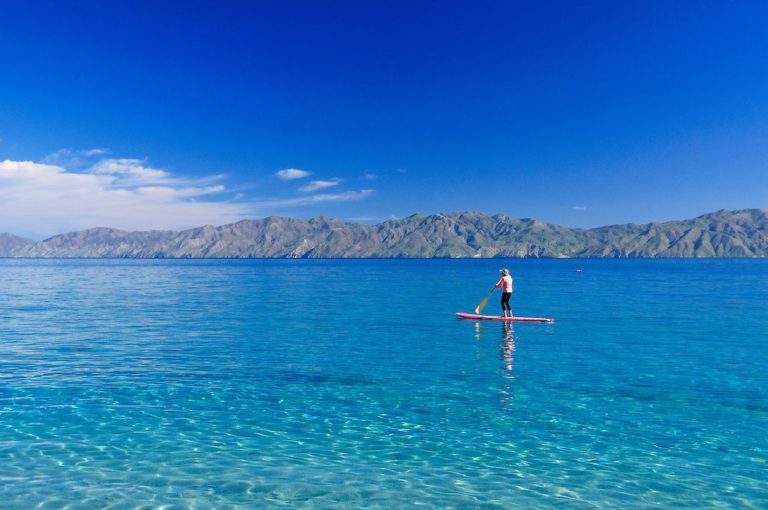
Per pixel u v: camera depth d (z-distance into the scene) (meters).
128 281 87.81
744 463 9.87
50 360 19.50
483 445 10.82
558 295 53.62
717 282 82.31
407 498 8.52
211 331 27.23
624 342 23.36
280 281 88.19
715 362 18.89
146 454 10.33
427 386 15.56
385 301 46.66
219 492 8.71
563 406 13.43
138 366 18.44
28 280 90.44
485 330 27.28
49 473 9.41
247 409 13.31
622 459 10.08
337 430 11.76
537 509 8.16
